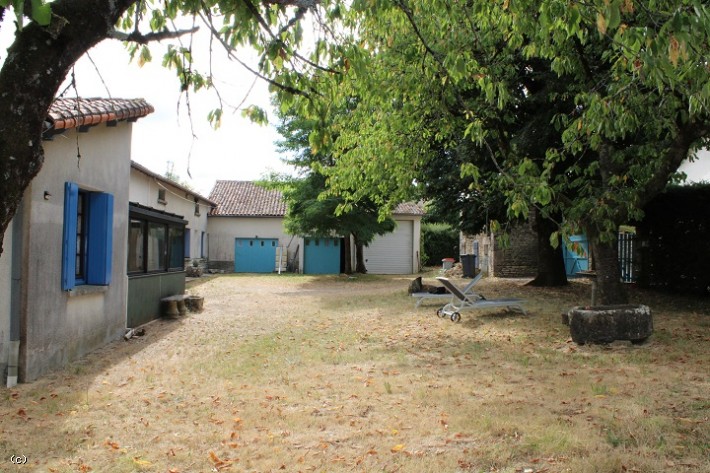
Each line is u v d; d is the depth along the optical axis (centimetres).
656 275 1554
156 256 1248
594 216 831
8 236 647
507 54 998
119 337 990
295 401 584
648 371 669
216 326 1152
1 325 640
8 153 278
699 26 369
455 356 799
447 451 439
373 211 2616
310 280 2625
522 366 724
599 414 511
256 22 511
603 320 817
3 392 618
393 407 554
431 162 1575
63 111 689
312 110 524
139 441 471
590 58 1026
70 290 768
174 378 693
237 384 661
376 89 856
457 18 727
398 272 3403
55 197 719
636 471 389
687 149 839
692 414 502
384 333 1024
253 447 455
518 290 1673
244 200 3531
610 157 893
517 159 916
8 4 277
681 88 576
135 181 1869
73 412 549
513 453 429
